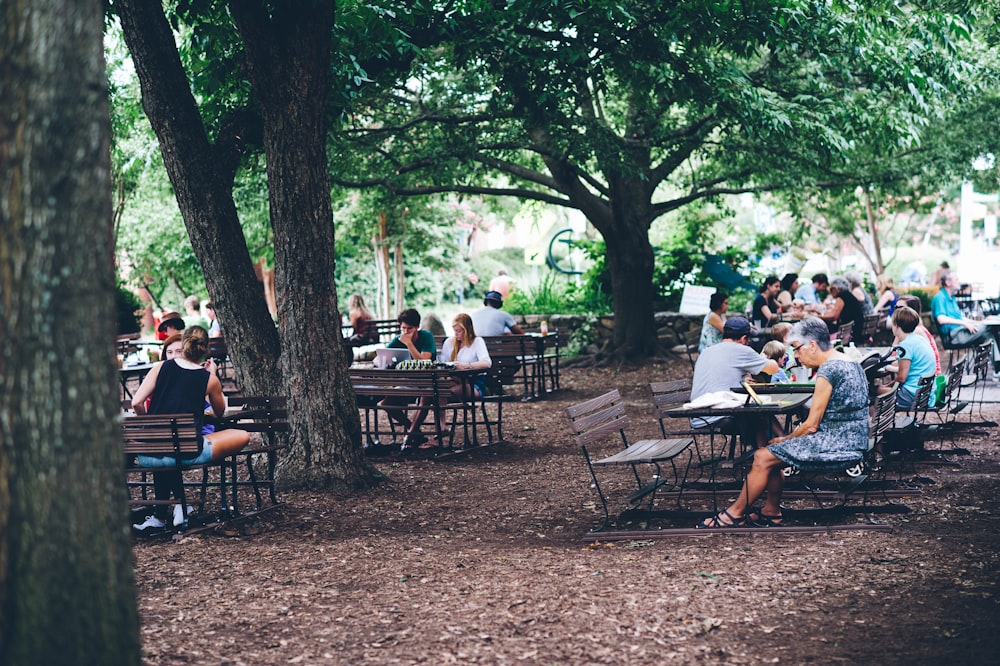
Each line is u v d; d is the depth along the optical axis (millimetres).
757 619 5086
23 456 2969
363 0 10156
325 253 9062
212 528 7668
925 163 18859
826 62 14781
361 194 21156
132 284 25641
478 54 12016
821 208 26062
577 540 7137
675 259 22500
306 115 8750
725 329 8812
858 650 4621
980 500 7766
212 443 7613
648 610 5234
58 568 2984
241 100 11195
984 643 4625
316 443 9141
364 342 17141
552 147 16875
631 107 18562
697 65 13031
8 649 2986
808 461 6902
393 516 8125
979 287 27891
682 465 9844
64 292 2967
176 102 9438
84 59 2992
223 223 9664
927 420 11781
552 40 11648
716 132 19359
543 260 34312
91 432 3021
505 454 11047
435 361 11336
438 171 17922
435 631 5016
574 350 21141
